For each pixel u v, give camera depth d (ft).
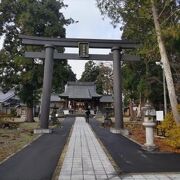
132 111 132.46
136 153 37.83
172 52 60.54
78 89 182.29
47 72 70.13
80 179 24.62
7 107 165.37
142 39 64.64
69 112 174.60
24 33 98.53
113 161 32.35
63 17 103.91
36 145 45.24
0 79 99.25
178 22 50.29
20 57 94.99
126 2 56.54
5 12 101.86
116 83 71.82
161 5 52.49
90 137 57.41
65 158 34.09
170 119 48.42
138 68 92.27
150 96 90.43
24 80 97.35
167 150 39.93
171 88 48.70
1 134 62.80
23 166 29.55
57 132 68.49
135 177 25.25
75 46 72.49
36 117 153.38
